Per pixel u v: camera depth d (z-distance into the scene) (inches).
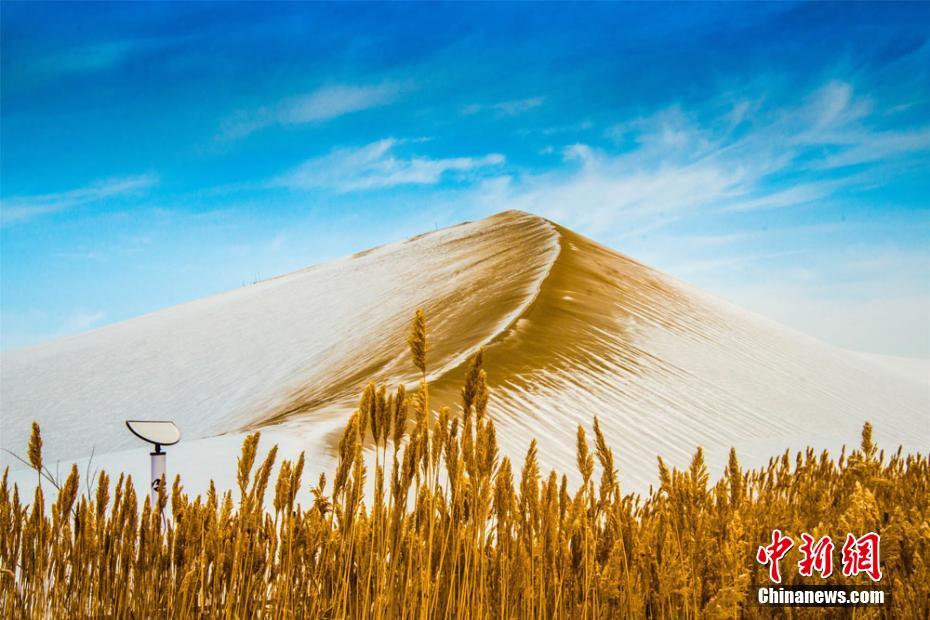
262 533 106.0
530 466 101.7
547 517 97.6
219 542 102.9
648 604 100.7
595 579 95.8
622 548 95.7
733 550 92.4
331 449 496.1
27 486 380.2
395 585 98.7
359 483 96.2
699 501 102.3
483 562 93.0
